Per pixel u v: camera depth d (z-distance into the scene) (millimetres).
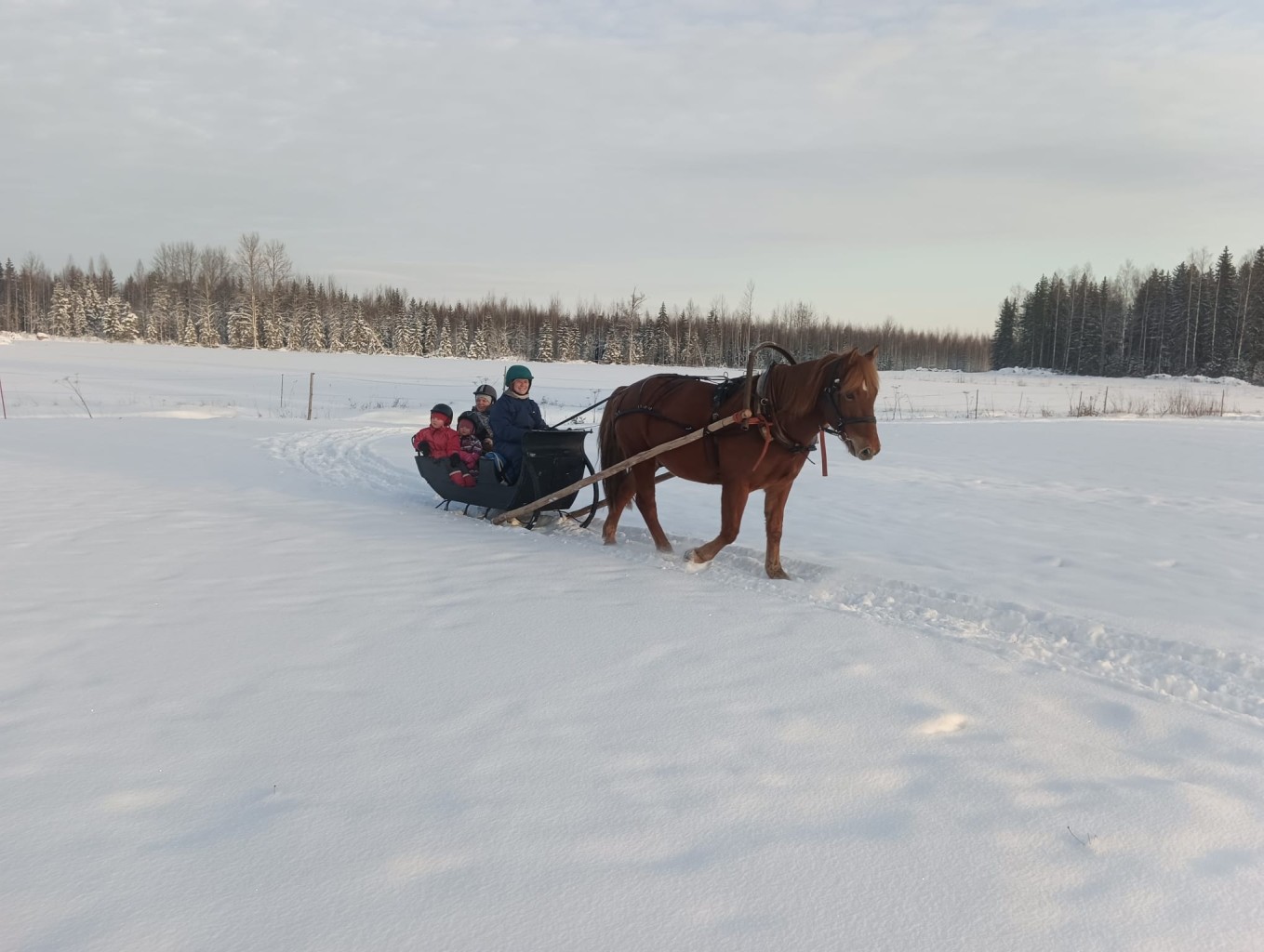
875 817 2717
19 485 9891
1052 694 3869
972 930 2170
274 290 85062
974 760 3154
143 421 19766
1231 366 69438
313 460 13297
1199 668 4379
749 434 6152
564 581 5734
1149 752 3301
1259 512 9984
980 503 10391
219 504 8898
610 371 54625
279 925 2104
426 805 2721
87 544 6754
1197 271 76938
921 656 4316
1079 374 79625
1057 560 7109
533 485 7738
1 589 5305
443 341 90375
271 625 4621
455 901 2221
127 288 108750
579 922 2146
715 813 2711
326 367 48938
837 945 2094
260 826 2570
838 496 10844
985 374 76625
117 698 3564
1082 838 2617
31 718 3348
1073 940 2143
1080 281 94375
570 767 3010
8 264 111938
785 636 4574
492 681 3826
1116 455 16734
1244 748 3359
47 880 2270
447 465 8688
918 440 19672
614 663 4094
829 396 5727
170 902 2188
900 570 6570
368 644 4309
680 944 2080
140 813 2635
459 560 6379
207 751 3080
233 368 45500
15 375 35906
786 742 3266
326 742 3176
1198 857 2539
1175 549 7719
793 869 2410
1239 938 2168
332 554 6504
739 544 7512
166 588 5418
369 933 2082
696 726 3389
